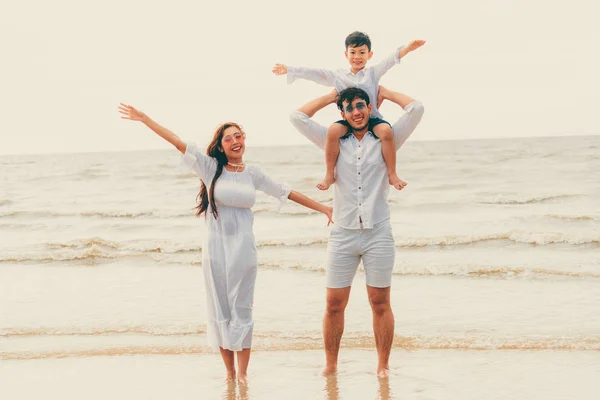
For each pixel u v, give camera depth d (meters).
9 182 30.47
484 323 6.40
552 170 27.88
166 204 20.36
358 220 4.70
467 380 4.89
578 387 4.67
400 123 4.73
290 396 4.66
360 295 7.79
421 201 18.70
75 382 5.07
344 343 5.96
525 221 14.34
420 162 35.78
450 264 9.47
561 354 5.44
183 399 4.66
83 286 8.70
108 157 65.25
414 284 8.37
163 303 7.58
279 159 44.75
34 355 5.77
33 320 6.89
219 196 4.70
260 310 7.16
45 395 4.81
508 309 6.93
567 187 21.48
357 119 4.66
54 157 72.69
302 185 25.97
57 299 7.91
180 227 15.31
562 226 13.61
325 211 4.97
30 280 9.21
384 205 4.77
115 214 17.86
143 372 5.29
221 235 4.76
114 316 7.01
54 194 24.70
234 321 4.78
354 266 4.87
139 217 17.66
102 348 5.91
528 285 8.15
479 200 18.66
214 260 4.74
